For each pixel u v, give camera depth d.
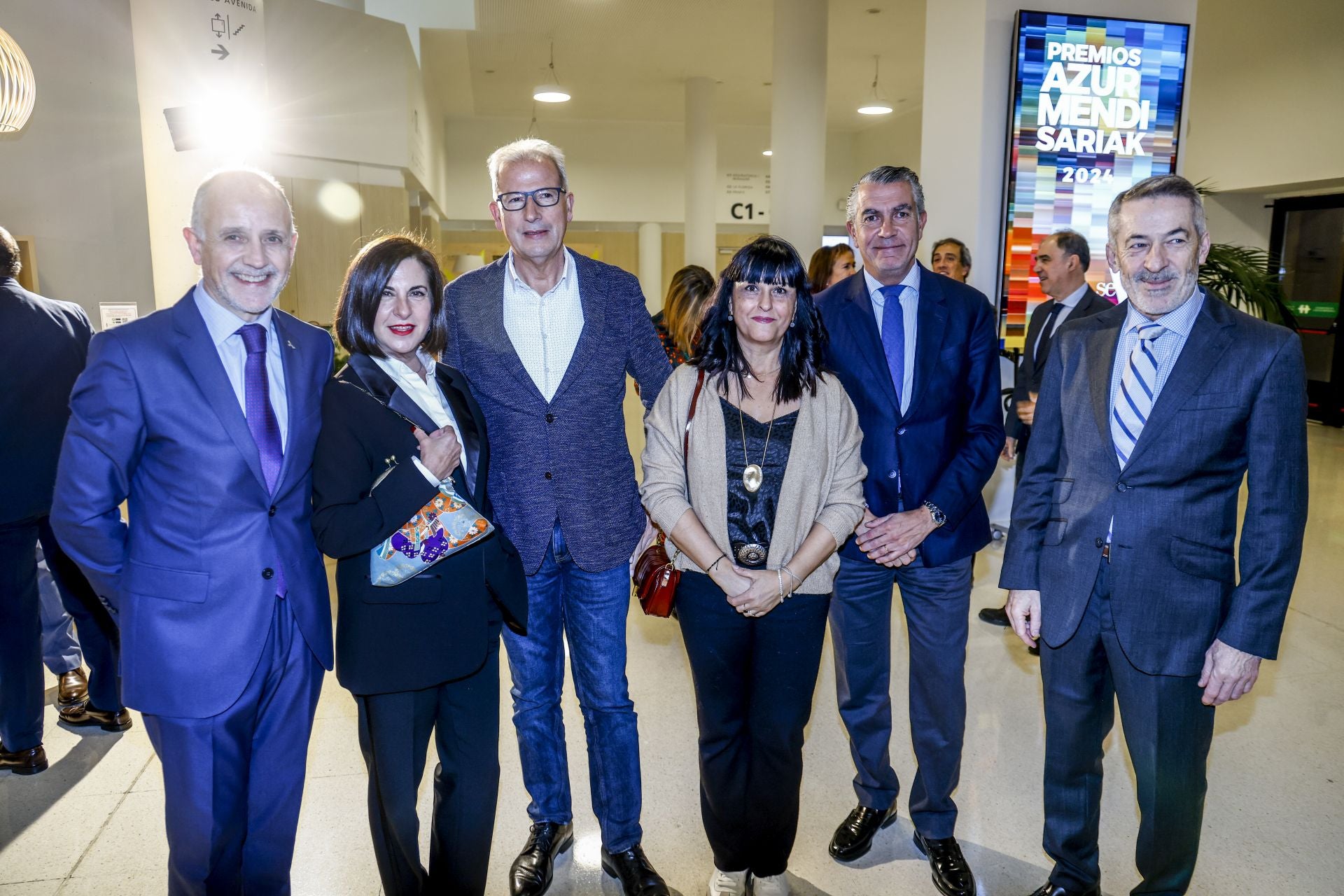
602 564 2.06
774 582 1.83
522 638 2.12
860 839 2.30
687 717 3.09
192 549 1.60
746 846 2.02
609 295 2.12
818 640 1.94
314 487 1.65
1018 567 1.99
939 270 4.53
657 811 2.51
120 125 4.63
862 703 2.29
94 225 4.52
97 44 4.48
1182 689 1.76
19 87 3.80
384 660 1.69
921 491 2.16
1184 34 5.04
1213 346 1.70
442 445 1.68
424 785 2.63
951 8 5.23
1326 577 4.65
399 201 7.39
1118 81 5.02
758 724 1.93
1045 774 2.00
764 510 1.88
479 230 12.99
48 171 4.32
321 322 6.71
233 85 5.03
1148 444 1.73
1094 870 2.01
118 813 2.49
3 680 2.65
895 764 2.79
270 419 1.67
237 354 1.67
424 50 8.83
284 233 1.64
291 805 1.79
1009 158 4.97
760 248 1.80
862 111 10.26
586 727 2.17
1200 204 1.69
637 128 13.16
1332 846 2.34
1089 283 5.15
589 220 13.21
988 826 2.44
